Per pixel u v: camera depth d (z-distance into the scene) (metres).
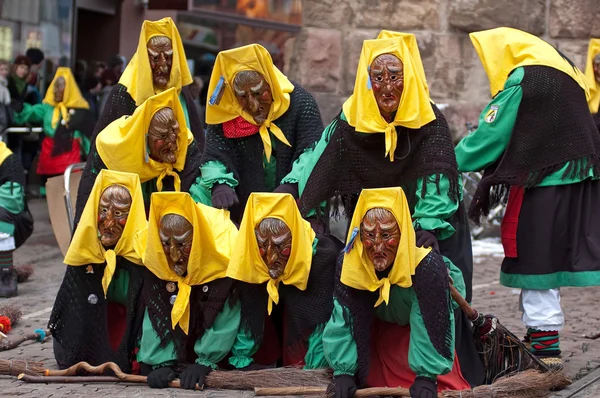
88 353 11.36
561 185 11.62
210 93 12.14
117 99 13.02
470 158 11.92
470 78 20.75
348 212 11.36
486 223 21.06
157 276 10.91
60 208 16.08
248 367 11.05
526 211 11.70
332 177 11.26
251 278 10.71
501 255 19.80
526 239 11.68
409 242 9.84
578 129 11.65
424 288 9.93
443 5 20.66
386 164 11.05
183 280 10.89
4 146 16.39
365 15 20.89
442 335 9.91
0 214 15.95
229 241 11.10
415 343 9.97
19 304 15.62
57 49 27.30
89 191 12.20
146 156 11.93
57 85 25.36
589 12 20.42
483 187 11.84
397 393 10.08
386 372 10.77
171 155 12.06
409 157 10.95
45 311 15.12
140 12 31.23
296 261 10.65
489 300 15.86
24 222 16.34
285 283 10.77
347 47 21.03
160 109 11.99
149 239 10.70
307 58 21.16
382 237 9.78
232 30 22.98
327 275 10.91
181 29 23.75
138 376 10.97
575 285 11.53
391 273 9.88
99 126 13.01
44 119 25.39
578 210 11.60
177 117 12.14
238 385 10.69
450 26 20.70
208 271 10.84
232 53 12.05
